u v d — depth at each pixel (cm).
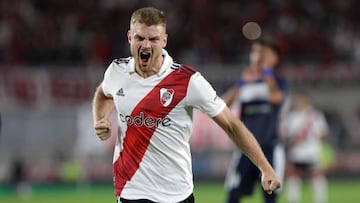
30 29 7644
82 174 5759
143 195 1714
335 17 9144
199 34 8388
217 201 4662
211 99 1691
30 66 7069
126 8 8381
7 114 5756
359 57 8556
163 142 1708
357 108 7056
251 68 3039
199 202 4600
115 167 1780
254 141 1723
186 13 8656
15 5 7862
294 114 4869
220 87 6544
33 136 5788
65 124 5841
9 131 5738
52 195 5238
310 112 4859
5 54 7262
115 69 1756
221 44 8331
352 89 7112
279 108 3020
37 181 5725
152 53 1653
